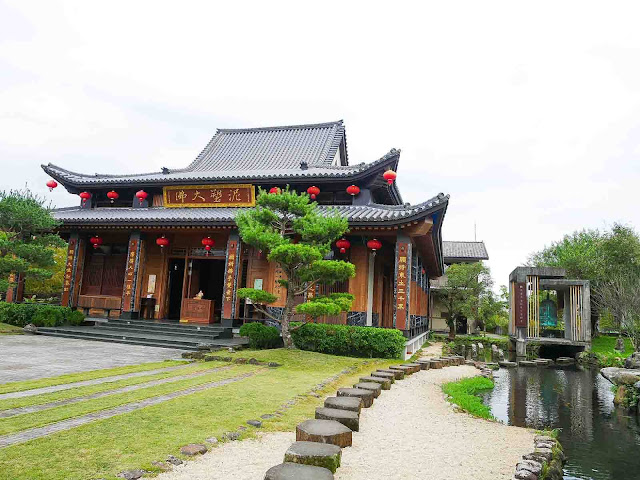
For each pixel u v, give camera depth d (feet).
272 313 66.08
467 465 21.20
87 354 48.39
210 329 64.13
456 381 49.03
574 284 96.32
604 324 128.36
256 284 69.41
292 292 53.21
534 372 69.97
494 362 81.66
